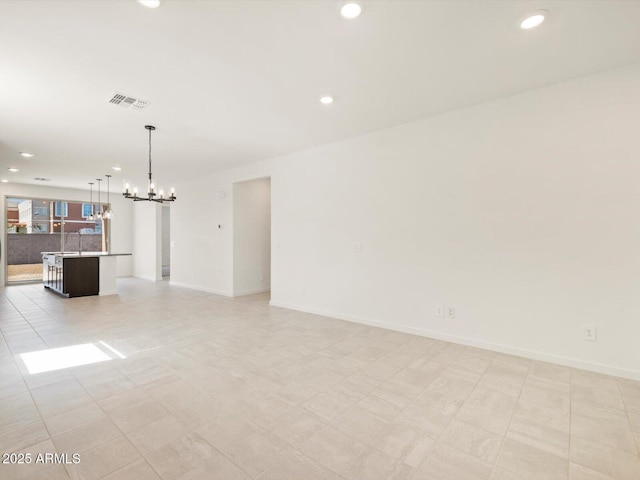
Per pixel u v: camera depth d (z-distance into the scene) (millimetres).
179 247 7957
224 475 1631
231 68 2688
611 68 2744
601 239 2828
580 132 2902
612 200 2779
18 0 1866
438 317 3748
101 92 3066
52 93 3072
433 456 1782
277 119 3812
